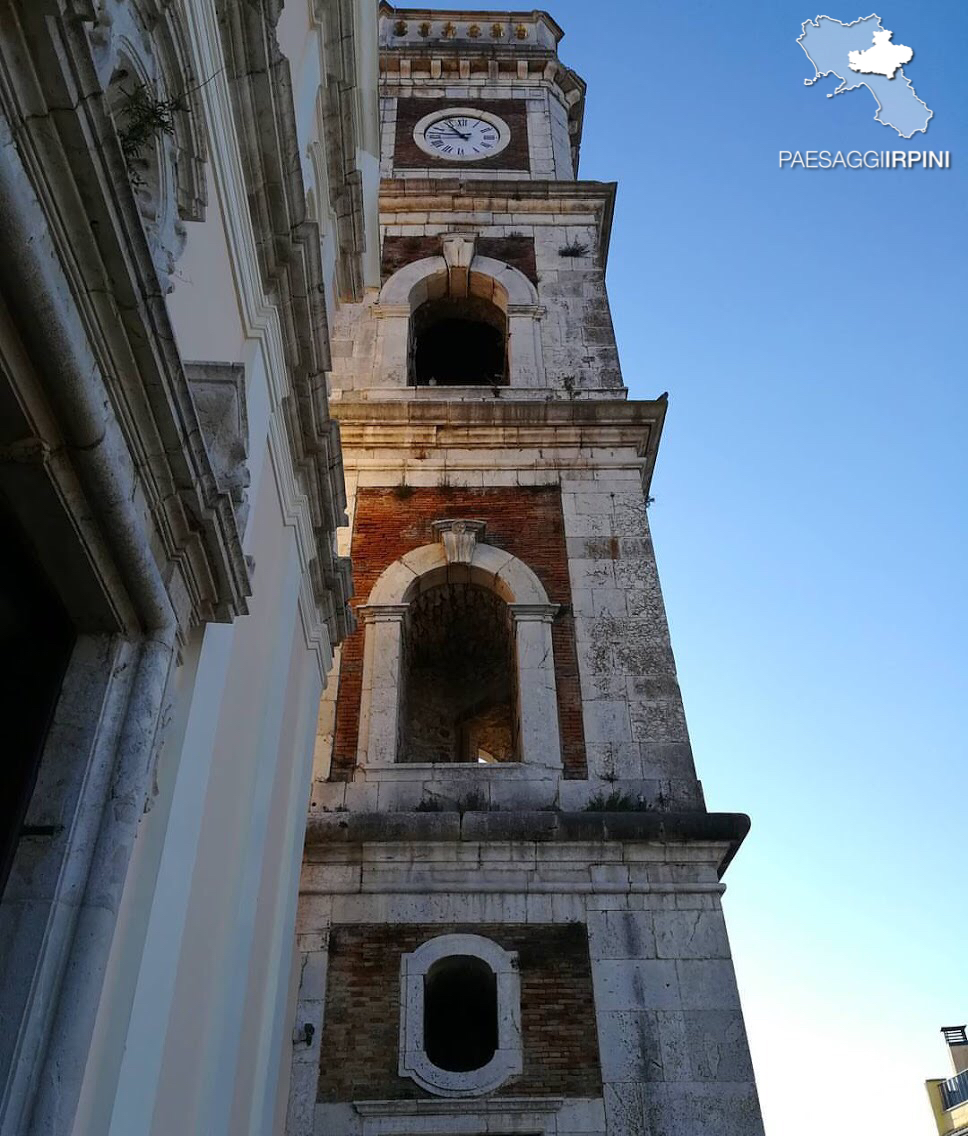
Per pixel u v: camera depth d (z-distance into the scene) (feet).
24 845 17.29
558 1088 36.24
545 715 46.70
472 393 61.16
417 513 55.67
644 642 49.47
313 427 36.04
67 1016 16.30
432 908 40.57
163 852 20.42
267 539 33.22
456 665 60.03
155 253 19.16
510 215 73.10
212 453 23.29
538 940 39.70
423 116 85.46
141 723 18.86
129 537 18.16
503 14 97.19
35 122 14.79
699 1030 37.22
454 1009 43.32
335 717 47.62
